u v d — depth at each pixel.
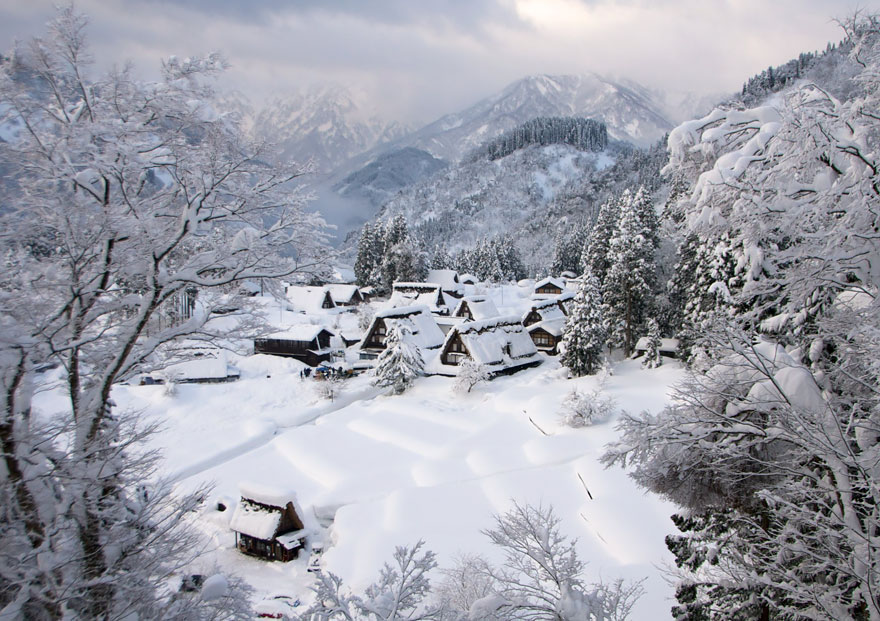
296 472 37.09
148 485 12.11
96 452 10.13
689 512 12.50
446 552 24.88
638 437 9.57
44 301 9.80
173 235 10.95
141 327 10.77
